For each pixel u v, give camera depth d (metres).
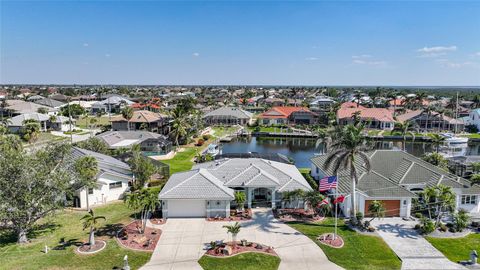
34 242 35.12
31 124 80.69
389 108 172.88
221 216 42.22
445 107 156.88
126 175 52.56
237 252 33.09
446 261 32.53
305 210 44.66
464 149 94.25
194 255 32.62
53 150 38.34
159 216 42.50
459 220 39.09
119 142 78.38
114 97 173.38
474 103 180.50
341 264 31.58
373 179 45.69
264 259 32.03
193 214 42.25
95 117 152.00
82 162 42.81
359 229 39.34
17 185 33.59
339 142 39.22
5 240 35.75
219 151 87.25
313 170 62.84
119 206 47.09
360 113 127.38
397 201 42.81
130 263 30.89
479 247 35.34
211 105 189.25
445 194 39.03
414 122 125.94
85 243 34.72
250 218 42.03
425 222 38.44
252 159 53.47
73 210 45.19
